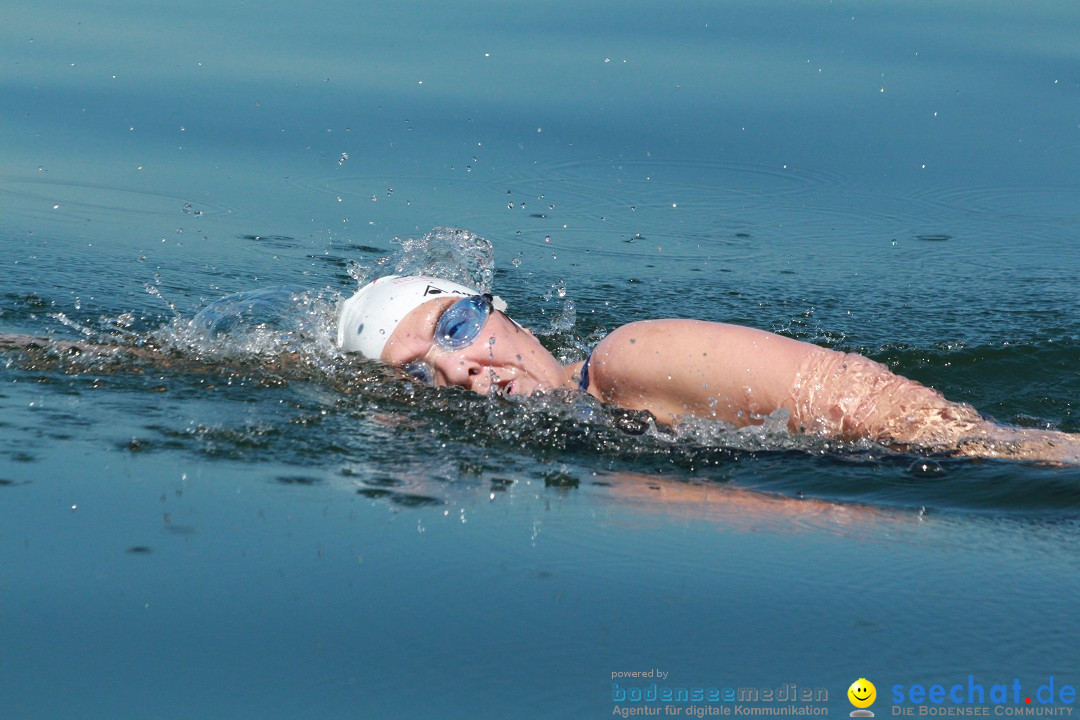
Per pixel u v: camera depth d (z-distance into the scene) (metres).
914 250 20.23
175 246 18.80
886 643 6.85
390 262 18.03
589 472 9.91
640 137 26.14
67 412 10.75
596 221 21.31
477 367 11.83
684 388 11.12
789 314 16.64
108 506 8.45
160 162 23.38
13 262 17.30
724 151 25.59
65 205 20.58
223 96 27.25
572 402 11.46
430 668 6.35
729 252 19.92
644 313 16.61
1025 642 6.92
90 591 7.09
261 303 14.40
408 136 25.39
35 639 6.52
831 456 10.50
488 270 17.56
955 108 28.50
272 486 9.07
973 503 9.47
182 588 7.17
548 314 16.30
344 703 6.00
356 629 6.73
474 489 9.27
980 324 16.22
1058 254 20.05
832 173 24.55
